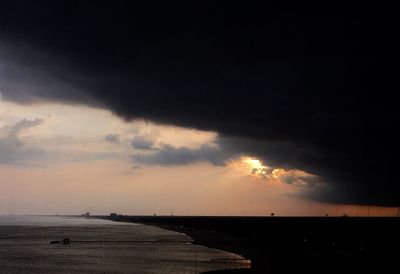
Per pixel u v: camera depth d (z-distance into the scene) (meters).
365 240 169.38
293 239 189.62
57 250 169.25
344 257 109.94
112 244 197.88
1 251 165.88
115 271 111.50
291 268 98.81
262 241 192.12
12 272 112.19
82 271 112.19
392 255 113.69
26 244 199.88
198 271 107.88
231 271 101.69
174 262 126.44
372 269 92.69
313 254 120.75
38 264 126.94
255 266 109.06
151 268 115.25
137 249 170.50
